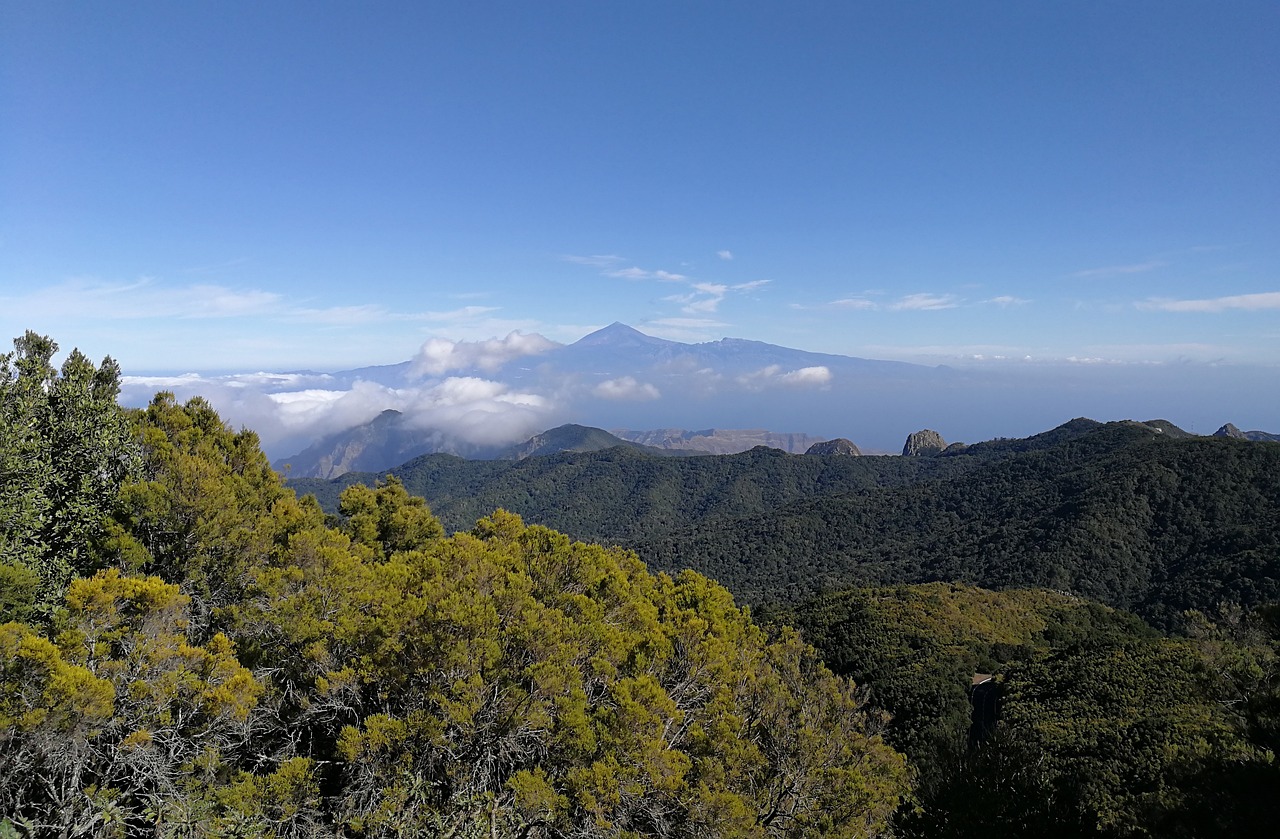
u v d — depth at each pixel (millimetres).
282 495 19469
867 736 15445
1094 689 25484
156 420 18594
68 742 7660
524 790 8906
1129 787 13516
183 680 9070
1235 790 8188
